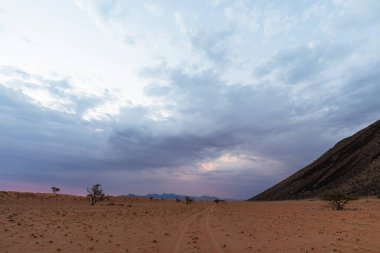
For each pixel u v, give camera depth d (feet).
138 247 49.57
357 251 44.78
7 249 46.52
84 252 45.83
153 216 107.86
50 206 155.12
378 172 328.29
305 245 50.39
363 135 492.54
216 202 311.27
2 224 74.18
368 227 68.23
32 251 45.80
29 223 78.23
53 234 61.57
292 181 481.05
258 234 63.21
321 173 441.27
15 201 178.60
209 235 61.98
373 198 235.40
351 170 397.19
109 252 45.98
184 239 56.90
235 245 51.16
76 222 83.35
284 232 65.77
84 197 249.55
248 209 160.45
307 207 163.22
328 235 59.47
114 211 129.59
